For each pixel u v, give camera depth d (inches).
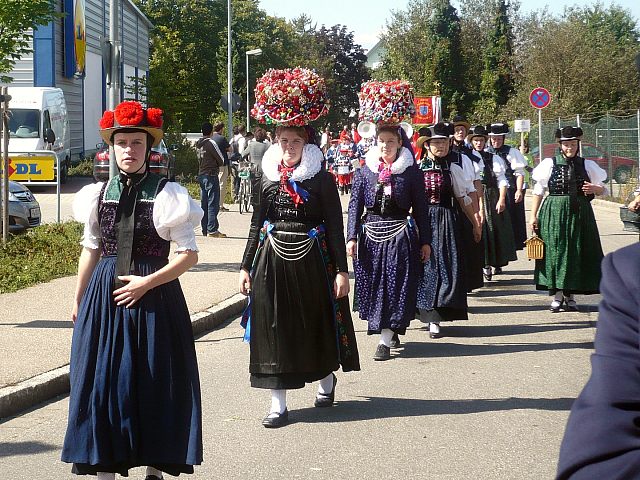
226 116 2239.2
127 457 171.6
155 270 177.8
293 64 3659.0
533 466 214.8
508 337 376.5
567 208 416.8
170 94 1691.7
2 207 617.3
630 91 1950.1
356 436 241.3
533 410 264.7
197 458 173.5
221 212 976.3
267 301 250.5
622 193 1090.7
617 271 67.0
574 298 438.3
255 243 256.7
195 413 175.3
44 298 441.7
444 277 371.2
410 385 297.3
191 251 177.8
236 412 267.4
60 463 223.0
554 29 2071.9
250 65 3181.6
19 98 1187.3
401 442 235.5
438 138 371.9
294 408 271.7
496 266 532.4
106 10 1871.3
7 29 620.4
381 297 329.4
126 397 171.6
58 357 314.2
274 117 249.6
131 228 177.2
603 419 63.2
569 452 63.7
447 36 3061.0
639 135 1005.2
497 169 524.7
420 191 329.4
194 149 1537.9
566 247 417.1
